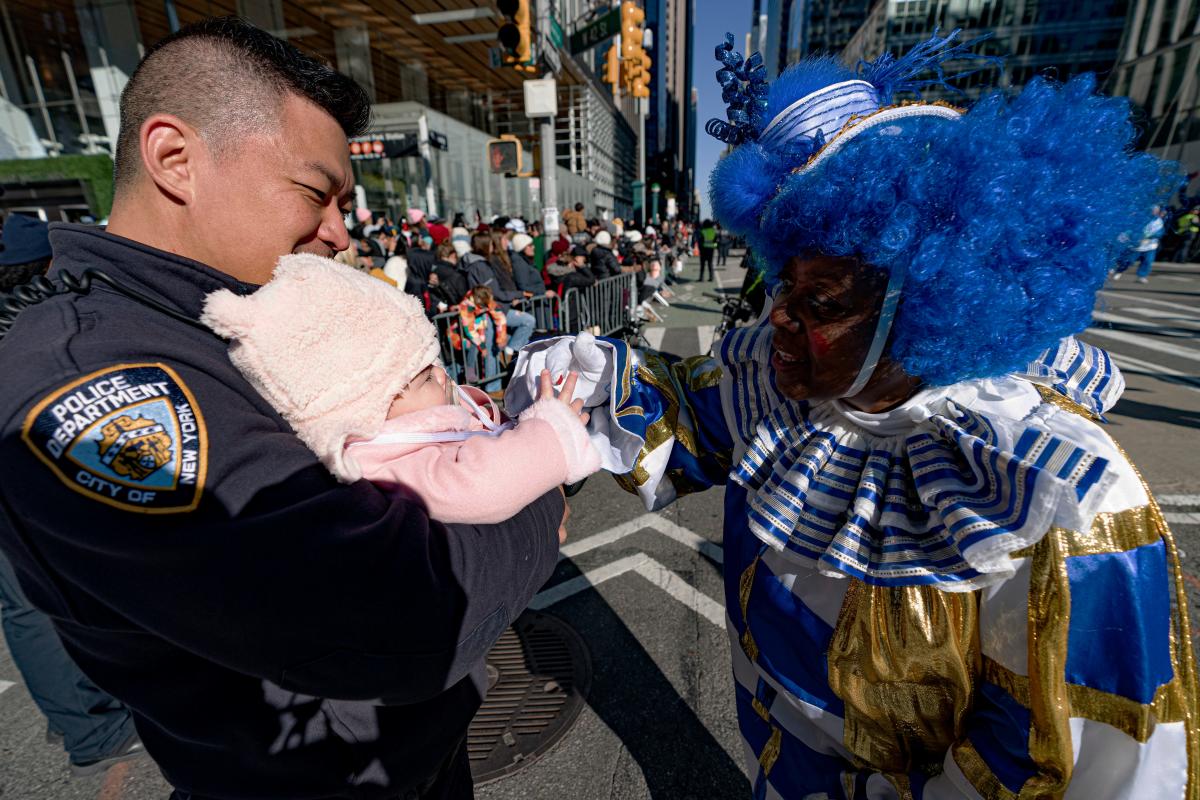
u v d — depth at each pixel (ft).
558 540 2.92
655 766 6.66
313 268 2.40
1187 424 16.35
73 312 2.13
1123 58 85.46
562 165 97.81
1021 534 2.10
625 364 4.01
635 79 35.63
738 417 3.58
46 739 7.31
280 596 1.97
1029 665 2.34
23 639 6.15
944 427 2.55
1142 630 2.23
